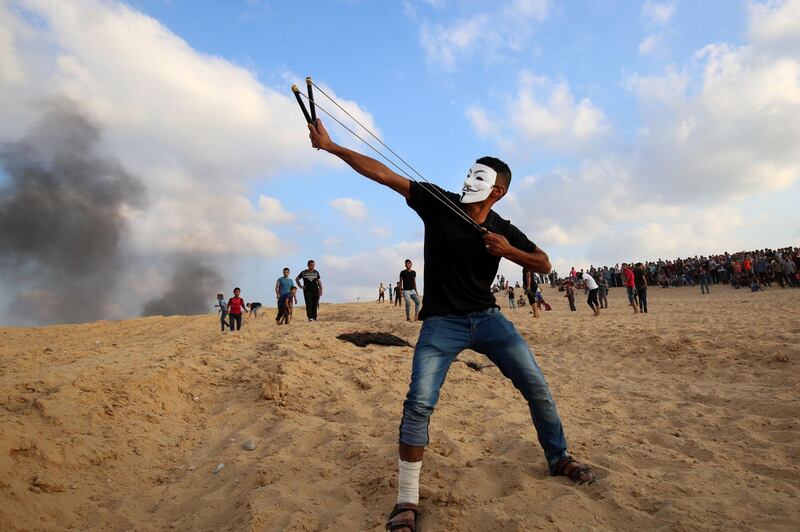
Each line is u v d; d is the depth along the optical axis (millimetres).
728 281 27078
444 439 3863
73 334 14805
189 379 5156
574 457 3531
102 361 5676
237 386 5188
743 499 2795
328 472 3363
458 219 2836
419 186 2887
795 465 3463
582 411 5043
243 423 4473
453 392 5438
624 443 3881
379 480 3133
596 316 15969
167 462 3771
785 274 22391
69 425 3857
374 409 4695
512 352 2898
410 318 14867
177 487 3354
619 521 2564
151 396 4652
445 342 2779
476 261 2803
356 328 8703
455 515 2627
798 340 7730
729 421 4574
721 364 7176
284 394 4941
